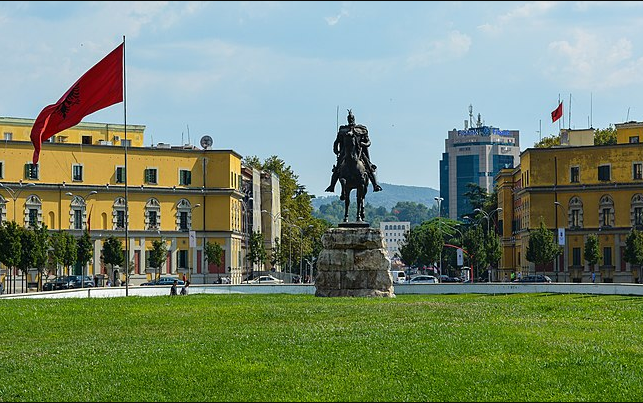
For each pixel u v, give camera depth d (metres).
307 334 47.16
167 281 152.50
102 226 162.88
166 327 52.09
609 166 164.50
